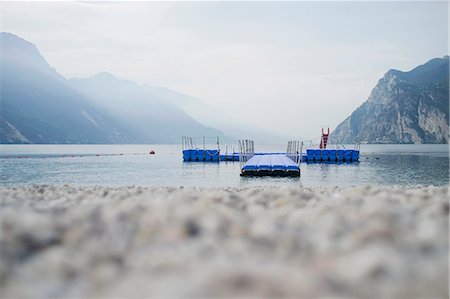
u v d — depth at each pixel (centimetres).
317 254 613
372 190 1472
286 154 7806
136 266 581
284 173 4512
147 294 484
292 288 488
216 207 966
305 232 730
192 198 1218
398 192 1439
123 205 1034
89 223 814
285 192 1366
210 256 598
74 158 10150
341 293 482
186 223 743
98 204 1095
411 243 632
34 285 541
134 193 1478
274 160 5484
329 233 700
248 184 3803
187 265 564
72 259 615
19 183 3897
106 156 11669
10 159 9431
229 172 5481
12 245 661
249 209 984
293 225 782
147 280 527
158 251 633
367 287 497
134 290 499
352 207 949
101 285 532
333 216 814
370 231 677
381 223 736
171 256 600
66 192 1630
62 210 1019
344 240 656
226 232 722
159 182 3988
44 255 641
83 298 500
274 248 645
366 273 522
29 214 900
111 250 650
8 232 714
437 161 8325
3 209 1020
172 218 788
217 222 754
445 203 988
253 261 583
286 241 667
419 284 504
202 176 4781
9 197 1371
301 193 1348
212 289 482
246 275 519
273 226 747
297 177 4491
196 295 469
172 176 4781
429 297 474
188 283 501
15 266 604
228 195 1247
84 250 658
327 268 555
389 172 5488
